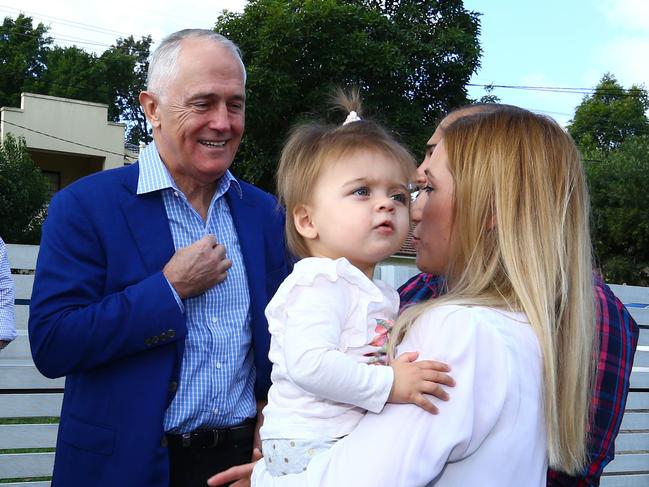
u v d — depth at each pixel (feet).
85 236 6.77
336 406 4.84
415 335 4.47
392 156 5.38
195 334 7.07
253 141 50.96
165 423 6.81
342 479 4.07
